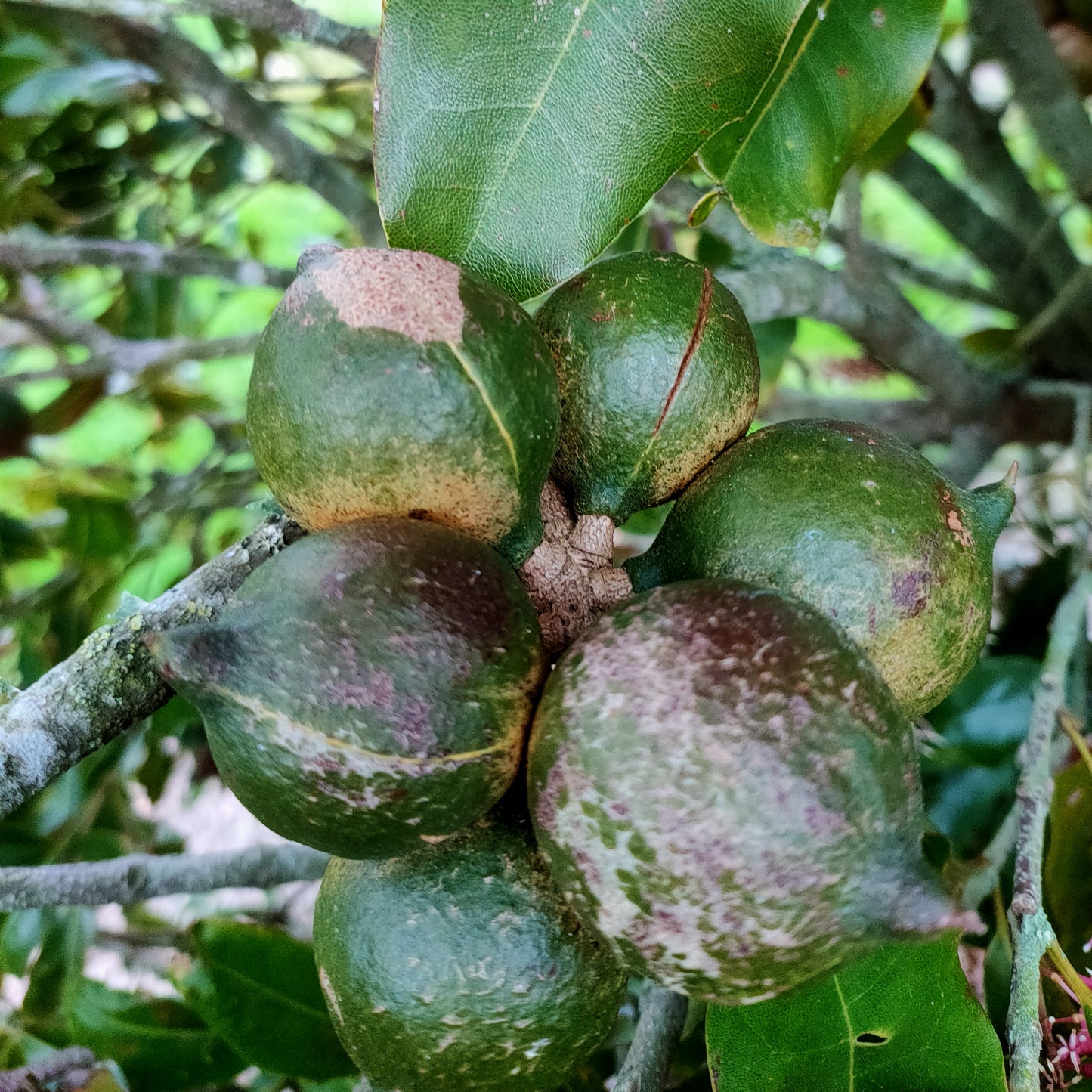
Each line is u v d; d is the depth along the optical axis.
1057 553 0.25
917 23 0.16
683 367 0.14
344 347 0.12
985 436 0.31
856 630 0.13
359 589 0.12
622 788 0.11
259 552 0.14
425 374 0.12
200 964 0.20
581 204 0.14
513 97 0.14
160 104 0.32
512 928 0.13
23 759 0.12
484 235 0.14
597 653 0.12
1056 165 0.28
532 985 0.13
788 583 0.13
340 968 0.13
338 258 0.13
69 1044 0.24
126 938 0.30
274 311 0.13
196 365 0.42
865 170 0.24
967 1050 0.14
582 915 0.12
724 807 0.11
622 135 0.14
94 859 0.26
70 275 0.40
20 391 0.51
